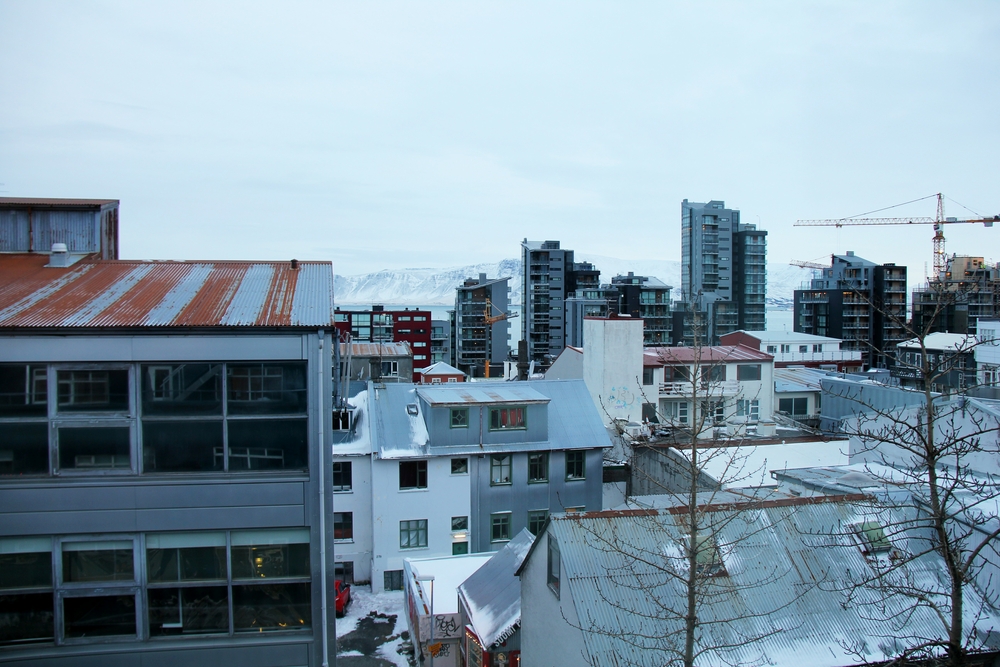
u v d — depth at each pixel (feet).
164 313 51.26
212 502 50.21
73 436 49.06
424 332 469.57
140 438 49.62
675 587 55.67
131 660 49.47
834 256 460.55
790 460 123.75
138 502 49.55
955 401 86.84
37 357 48.16
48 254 66.28
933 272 450.71
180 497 49.88
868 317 416.87
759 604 55.93
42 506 48.60
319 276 62.23
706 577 48.14
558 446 118.11
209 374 50.11
